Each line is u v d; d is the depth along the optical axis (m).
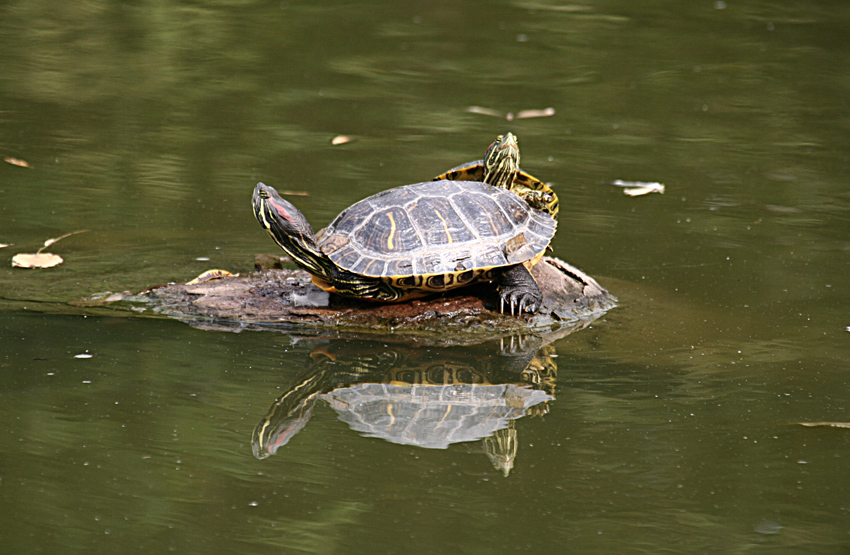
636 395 9.02
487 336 10.52
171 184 17.36
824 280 13.12
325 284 10.77
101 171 18.02
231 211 15.77
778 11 35.84
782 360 10.03
